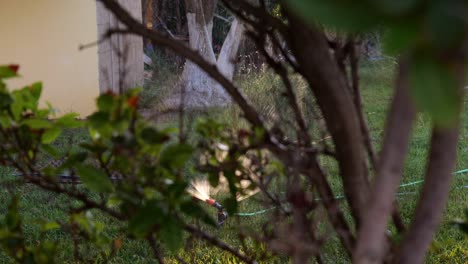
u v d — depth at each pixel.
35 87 1.65
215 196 3.83
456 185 5.56
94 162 1.79
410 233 1.11
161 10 12.67
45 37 9.09
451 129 1.01
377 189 0.95
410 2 0.60
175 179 1.55
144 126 1.51
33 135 1.63
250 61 7.72
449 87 0.63
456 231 4.37
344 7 0.61
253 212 3.96
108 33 1.46
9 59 8.92
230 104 3.10
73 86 9.35
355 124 1.32
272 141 1.55
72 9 9.17
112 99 1.45
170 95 4.96
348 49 1.54
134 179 1.53
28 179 1.68
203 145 1.68
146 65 10.62
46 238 4.27
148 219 1.47
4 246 1.75
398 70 0.88
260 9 1.41
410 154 6.37
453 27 0.60
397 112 0.91
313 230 1.51
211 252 3.77
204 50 9.41
